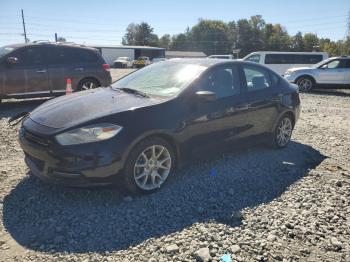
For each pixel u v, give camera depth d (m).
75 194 4.15
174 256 3.10
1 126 7.32
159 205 3.98
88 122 3.82
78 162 3.71
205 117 4.66
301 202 4.25
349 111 11.23
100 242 3.27
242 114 5.22
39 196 4.08
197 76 4.74
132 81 5.18
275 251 3.25
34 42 10.11
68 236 3.35
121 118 3.94
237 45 118.50
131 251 3.16
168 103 4.32
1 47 9.95
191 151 4.59
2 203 3.90
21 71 9.46
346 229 3.71
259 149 6.16
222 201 4.16
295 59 24.97
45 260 3.01
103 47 64.69
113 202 4.00
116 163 3.84
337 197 4.43
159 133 4.14
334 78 16.58
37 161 4.02
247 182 4.74
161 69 5.25
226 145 5.11
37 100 10.99
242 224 3.68
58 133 3.76
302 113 10.45
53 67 9.97
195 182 4.62
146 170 4.14
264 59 24.88
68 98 4.69
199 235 3.42
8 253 3.09
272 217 3.85
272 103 5.77
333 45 91.00
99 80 10.85
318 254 3.25
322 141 7.05
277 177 4.97
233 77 5.25
